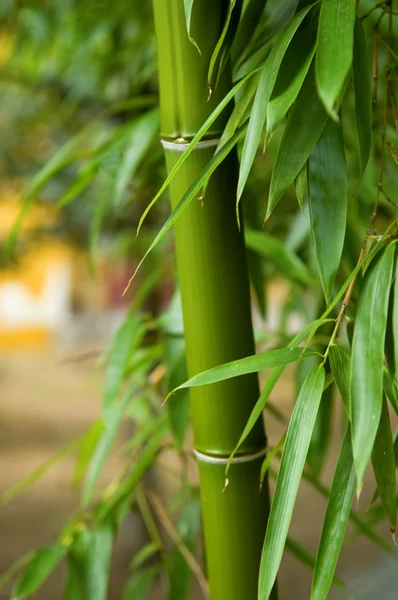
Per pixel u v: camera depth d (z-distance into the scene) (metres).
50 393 6.12
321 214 0.83
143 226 2.41
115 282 7.60
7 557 3.43
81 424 5.45
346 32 0.73
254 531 0.97
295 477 0.81
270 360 0.84
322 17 0.74
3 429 5.33
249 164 0.80
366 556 3.26
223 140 0.86
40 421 5.52
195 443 0.98
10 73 2.54
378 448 0.82
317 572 0.81
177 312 1.13
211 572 0.99
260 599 0.81
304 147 0.81
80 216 2.81
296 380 1.19
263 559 0.81
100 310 7.95
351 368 0.78
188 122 0.91
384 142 0.86
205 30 0.90
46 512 3.94
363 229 1.30
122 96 2.30
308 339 0.83
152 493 1.19
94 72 2.35
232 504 0.97
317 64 0.73
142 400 1.32
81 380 6.54
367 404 0.76
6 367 7.11
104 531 1.14
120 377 1.10
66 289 7.97
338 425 4.19
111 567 3.15
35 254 3.23
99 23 2.02
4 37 2.57
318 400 0.81
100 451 1.14
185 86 0.91
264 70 0.81
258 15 0.95
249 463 0.96
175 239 0.95
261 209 1.68
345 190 0.83
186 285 0.95
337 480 0.83
